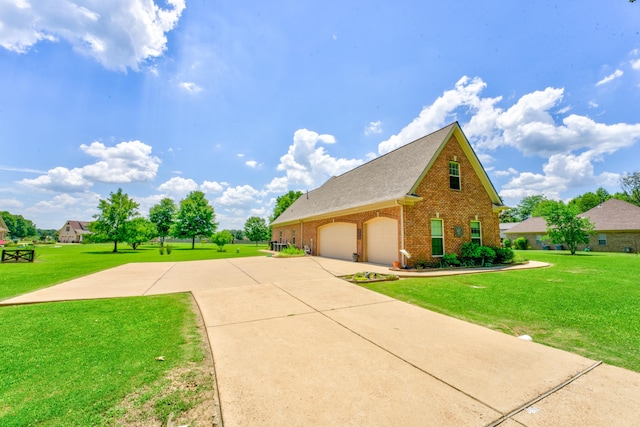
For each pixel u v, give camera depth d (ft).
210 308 19.98
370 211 48.49
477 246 44.96
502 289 26.03
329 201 67.92
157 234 169.68
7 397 8.96
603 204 102.12
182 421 7.77
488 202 50.19
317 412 8.04
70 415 8.00
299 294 24.32
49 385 9.73
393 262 40.60
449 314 18.62
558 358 11.80
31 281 32.55
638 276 33.32
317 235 70.28
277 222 104.47
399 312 18.97
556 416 7.82
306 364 11.27
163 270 42.39
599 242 93.81
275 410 8.14
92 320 17.42
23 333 15.07
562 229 78.23
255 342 13.70
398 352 12.43
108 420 7.79
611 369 10.82
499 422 7.56
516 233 123.85
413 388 9.37
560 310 19.13
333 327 15.94
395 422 7.55
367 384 9.66
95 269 44.60
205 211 152.05
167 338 14.46
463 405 8.37
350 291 25.46
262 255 78.79
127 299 23.17
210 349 13.01
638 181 152.46
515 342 13.58
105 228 104.53
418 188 42.11
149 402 8.73
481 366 11.04
